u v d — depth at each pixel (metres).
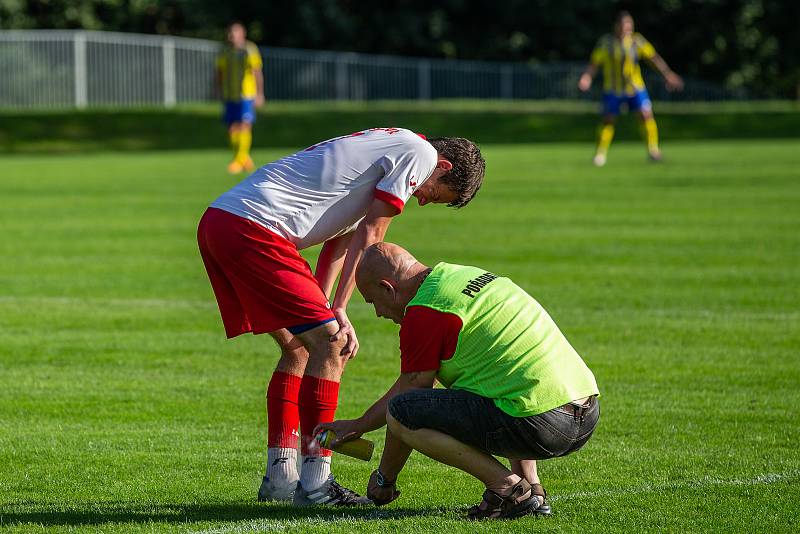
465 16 135.88
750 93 131.12
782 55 134.12
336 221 14.38
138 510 14.37
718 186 53.16
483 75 124.44
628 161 67.69
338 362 14.35
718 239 38.31
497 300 13.31
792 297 29.02
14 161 76.44
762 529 13.37
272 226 14.13
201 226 14.47
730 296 29.20
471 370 13.20
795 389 20.47
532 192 52.25
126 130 99.25
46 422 18.61
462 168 14.45
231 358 23.30
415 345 13.25
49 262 35.22
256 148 90.62
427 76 123.62
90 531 13.46
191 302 29.30
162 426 18.41
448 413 13.19
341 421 13.99
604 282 31.19
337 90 122.06
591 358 22.92
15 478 15.73
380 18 131.75
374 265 13.84
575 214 44.78
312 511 14.38
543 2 132.38
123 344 24.50
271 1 129.12
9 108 110.44
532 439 13.11
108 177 62.69
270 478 14.80
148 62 114.38
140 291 30.75
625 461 16.34
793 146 78.31
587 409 13.34
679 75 136.50
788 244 37.16
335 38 130.88
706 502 14.37
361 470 16.53
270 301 14.13
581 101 123.94
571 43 133.62
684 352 23.38
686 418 18.64
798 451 16.78
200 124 101.25
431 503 14.77
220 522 13.80
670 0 131.00
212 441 17.61
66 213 46.84
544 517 13.77
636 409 19.20
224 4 128.25
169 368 22.42
